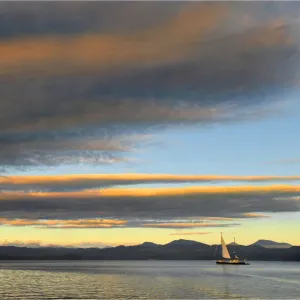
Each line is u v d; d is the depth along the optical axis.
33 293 141.75
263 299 126.56
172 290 151.50
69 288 159.25
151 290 152.12
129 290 151.62
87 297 130.88
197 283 183.50
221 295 136.38
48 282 189.12
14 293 141.62
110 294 139.00
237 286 167.00
